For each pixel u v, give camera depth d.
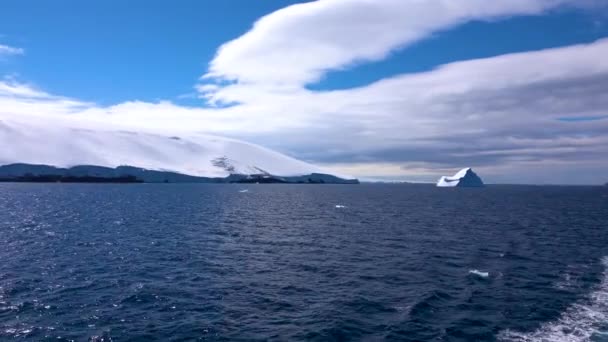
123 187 159.00
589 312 18.09
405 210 74.44
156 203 81.94
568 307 18.78
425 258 29.83
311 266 27.12
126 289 21.33
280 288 22.03
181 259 28.73
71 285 21.84
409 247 34.47
